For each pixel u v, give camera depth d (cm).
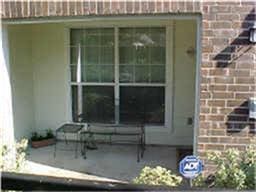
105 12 425
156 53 646
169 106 654
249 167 347
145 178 354
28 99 676
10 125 489
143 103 662
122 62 656
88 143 662
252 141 418
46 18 445
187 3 409
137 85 659
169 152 625
